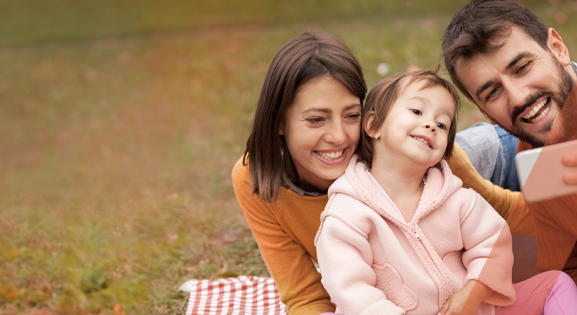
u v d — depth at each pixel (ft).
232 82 23.20
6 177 17.89
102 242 11.25
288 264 6.33
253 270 9.29
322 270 5.36
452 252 5.43
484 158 7.98
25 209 13.93
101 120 22.57
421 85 5.42
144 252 10.53
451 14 29.63
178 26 37.01
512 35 5.52
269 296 8.25
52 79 29.01
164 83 25.52
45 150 20.45
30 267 10.45
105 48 34.14
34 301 9.43
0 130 22.89
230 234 10.85
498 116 5.93
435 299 5.17
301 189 6.04
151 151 18.34
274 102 5.56
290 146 5.70
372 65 20.03
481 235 5.32
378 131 5.57
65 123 23.07
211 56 28.37
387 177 5.53
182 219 11.88
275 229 6.30
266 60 25.11
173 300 8.59
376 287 5.36
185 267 9.75
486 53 5.60
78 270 9.89
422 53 20.86
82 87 27.25
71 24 40.34
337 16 33.35
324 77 5.35
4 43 37.52
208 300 8.28
